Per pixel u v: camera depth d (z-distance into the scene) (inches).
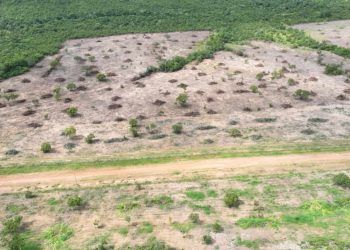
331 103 2795.3
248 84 3137.3
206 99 2859.3
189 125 2476.6
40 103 2834.6
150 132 2389.3
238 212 1680.6
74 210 1722.4
